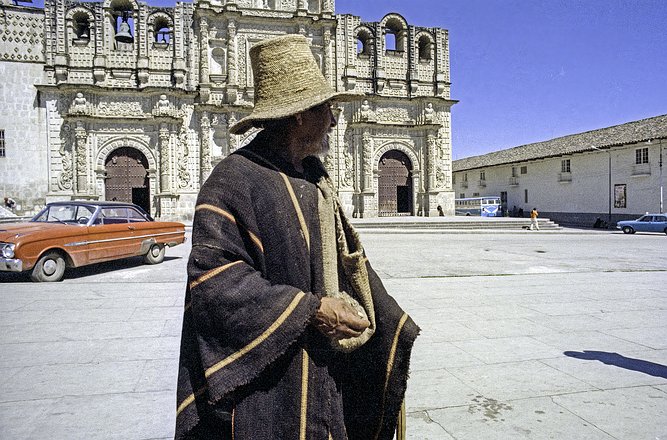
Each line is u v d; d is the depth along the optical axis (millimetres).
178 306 6965
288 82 1871
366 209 32812
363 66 33438
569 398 3758
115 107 29156
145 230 11117
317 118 1940
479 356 4781
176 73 29719
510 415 3467
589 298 7699
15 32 28125
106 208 10570
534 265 12094
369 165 32938
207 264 1550
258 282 1560
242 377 1483
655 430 3229
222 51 31234
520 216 44875
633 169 34156
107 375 4254
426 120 33938
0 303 7133
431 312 6691
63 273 9273
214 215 1636
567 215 40062
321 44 32312
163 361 4629
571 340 5340
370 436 1951
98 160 28844
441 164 34594
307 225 1765
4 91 27938
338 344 1738
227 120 30812
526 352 4902
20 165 28109
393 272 10719
